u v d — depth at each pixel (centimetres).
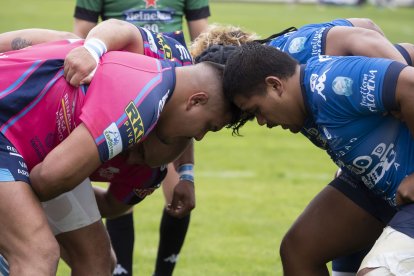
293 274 841
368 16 6350
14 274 695
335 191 846
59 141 735
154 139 773
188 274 1148
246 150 2159
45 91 727
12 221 700
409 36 4734
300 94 736
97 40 750
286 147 2217
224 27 927
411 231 721
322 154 2125
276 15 5947
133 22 1166
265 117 755
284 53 750
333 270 919
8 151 715
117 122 693
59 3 6469
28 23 4575
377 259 720
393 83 690
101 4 1176
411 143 743
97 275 795
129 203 895
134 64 729
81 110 708
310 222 841
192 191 931
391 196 767
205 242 1318
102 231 805
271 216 1488
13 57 751
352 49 807
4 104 717
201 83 748
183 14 1205
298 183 1769
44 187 697
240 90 738
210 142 2267
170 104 743
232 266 1189
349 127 726
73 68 718
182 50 860
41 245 698
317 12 6525
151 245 1304
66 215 779
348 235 838
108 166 829
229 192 1670
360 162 752
